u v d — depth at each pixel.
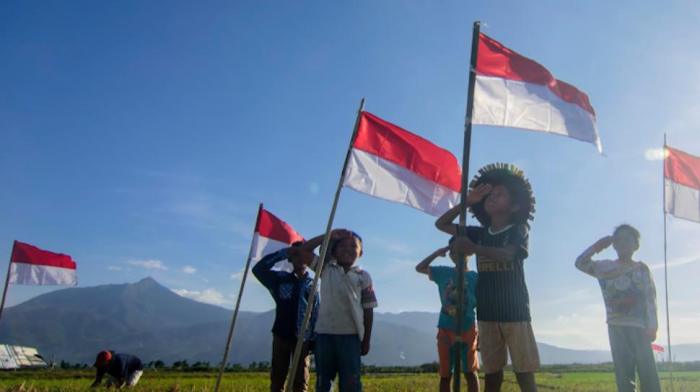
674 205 14.41
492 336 7.35
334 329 8.65
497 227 7.64
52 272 19.45
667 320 13.53
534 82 7.95
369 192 9.05
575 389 21.88
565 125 8.00
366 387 19.52
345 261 9.00
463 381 20.56
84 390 18.08
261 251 13.34
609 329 10.25
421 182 9.30
